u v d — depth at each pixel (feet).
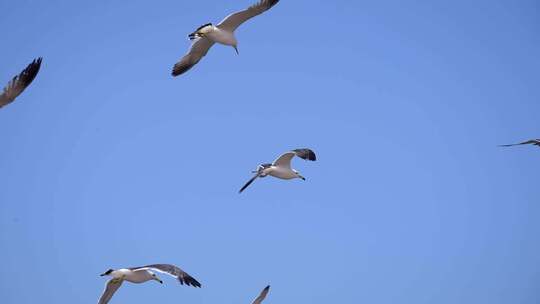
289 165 84.58
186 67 75.97
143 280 64.64
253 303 77.00
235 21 72.49
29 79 60.54
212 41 74.79
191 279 65.26
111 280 63.72
